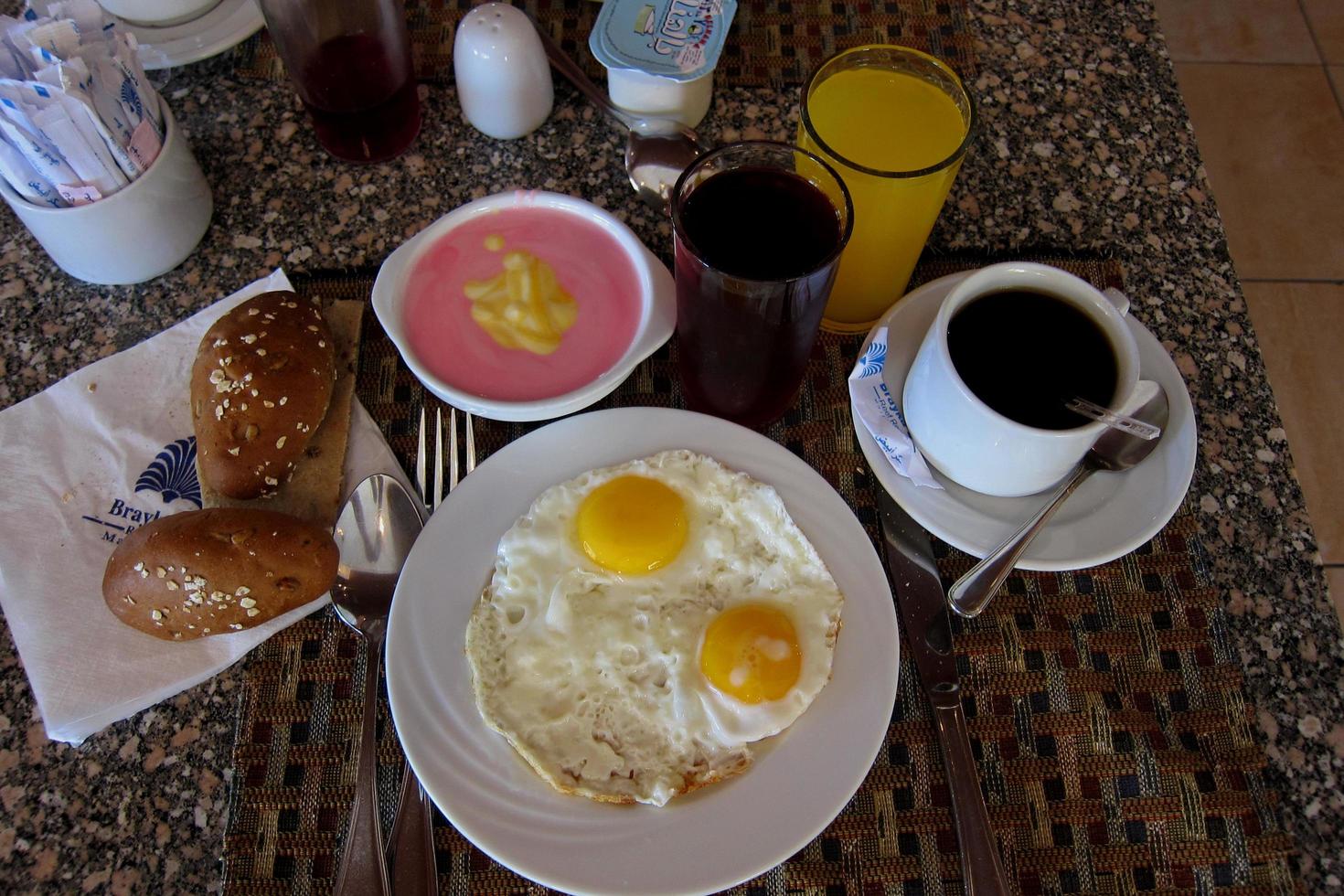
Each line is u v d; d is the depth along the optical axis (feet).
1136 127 3.96
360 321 3.34
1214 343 3.47
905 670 2.86
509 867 2.30
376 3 3.31
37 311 3.47
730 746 2.53
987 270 2.81
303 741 2.74
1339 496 5.77
